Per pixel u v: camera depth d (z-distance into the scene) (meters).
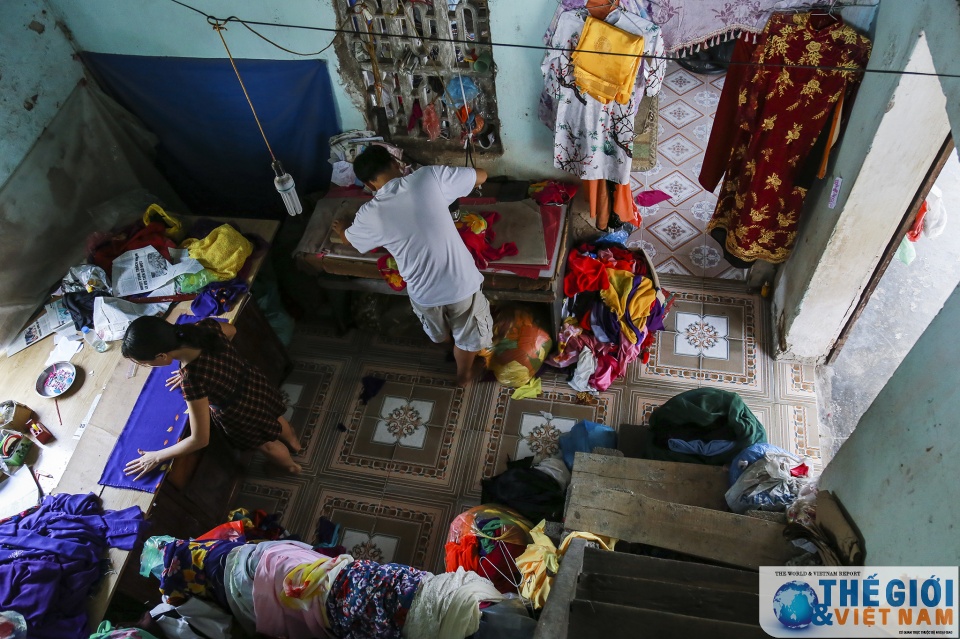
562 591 2.39
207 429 3.24
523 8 3.45
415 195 3.35
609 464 3.38
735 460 3.27
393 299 4.63
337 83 4.08
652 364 4.42
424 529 3.93
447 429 4.29
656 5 3.22
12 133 3.86
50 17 3.95
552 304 4.05
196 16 3.83
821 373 4.28
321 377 4.61
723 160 3.86
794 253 4.06
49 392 3.73
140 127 4.57
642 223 5.09
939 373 2.06
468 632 2.45
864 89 3.06
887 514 2.27
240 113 4.36
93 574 3.08
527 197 4.32
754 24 3.18
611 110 3.59
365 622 2.61
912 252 4.16
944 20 2.30
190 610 2.89
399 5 3.54
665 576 2.66
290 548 2.93
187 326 3.08
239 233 4.07
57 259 4.26
